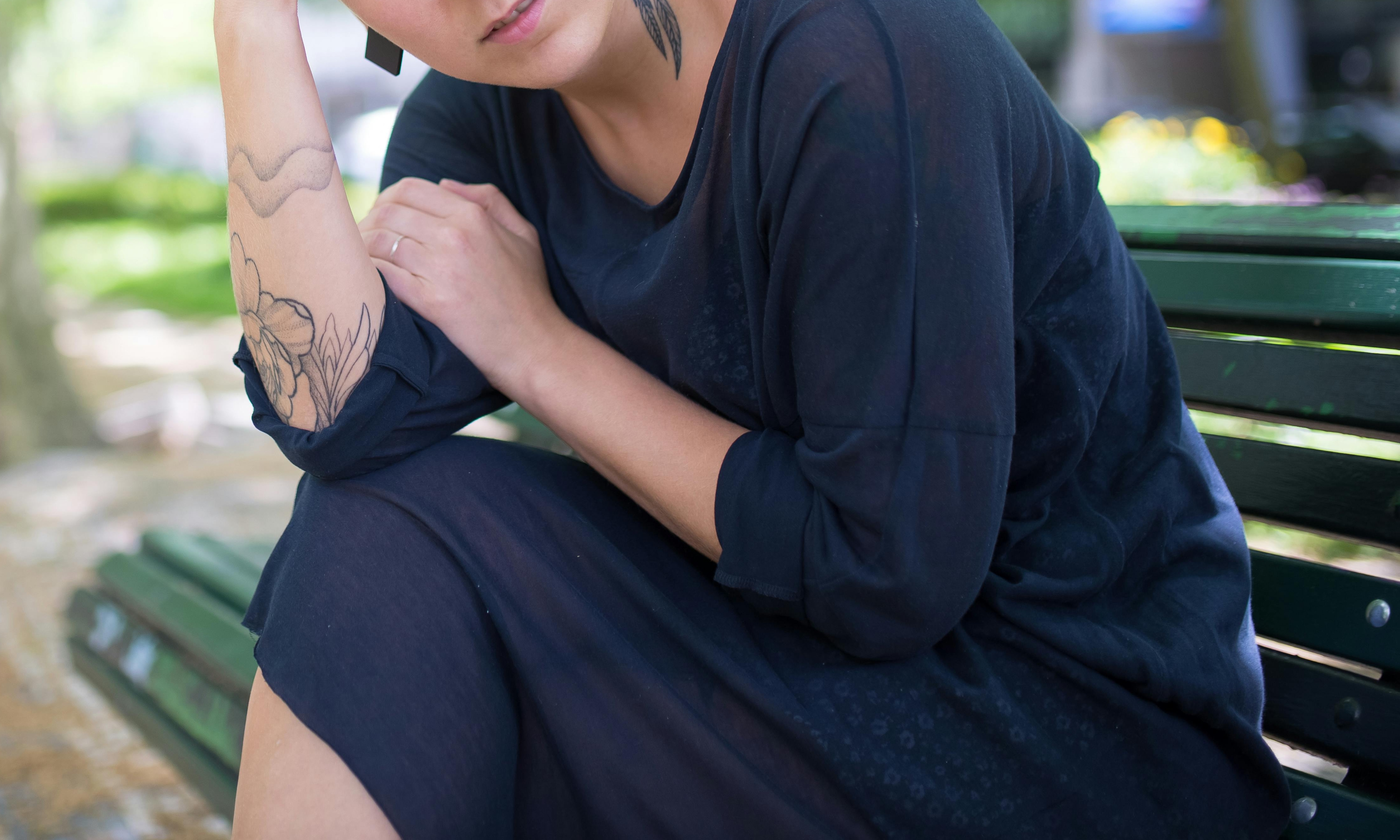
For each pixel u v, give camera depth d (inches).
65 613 82.4
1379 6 579.2
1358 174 287.6
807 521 37.7
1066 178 40.6
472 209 45.7
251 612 40.3
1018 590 39.9
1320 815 44.7
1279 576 48.8
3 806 87.4
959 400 35.3
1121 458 45.0
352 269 40.6
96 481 204.7
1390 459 47.9
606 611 40.2
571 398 42.7
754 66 37.3
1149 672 39.5
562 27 38.7
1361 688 45.7
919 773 37.7
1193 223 57.2
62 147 1035.3
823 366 36.9
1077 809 39.0
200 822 84.8
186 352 393.1
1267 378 51.7
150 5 616.1
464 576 38.9
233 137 41.7
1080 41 550.9
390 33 39.8
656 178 45.8
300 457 40.4
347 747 34.8
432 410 41.7
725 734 38.3
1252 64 396.5
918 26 35.6
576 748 38.4
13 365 254.8
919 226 35.2
